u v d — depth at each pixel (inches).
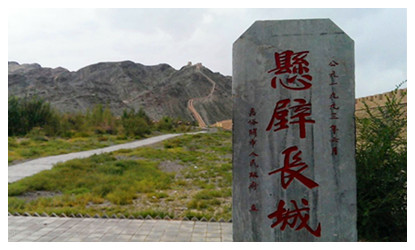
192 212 255.0
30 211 261.9
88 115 1348.4
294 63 158.1
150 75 5002.5
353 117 155.3
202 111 3767.2
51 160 580.1
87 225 230.8
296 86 157.5
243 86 159.8
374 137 200.7
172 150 757.9
